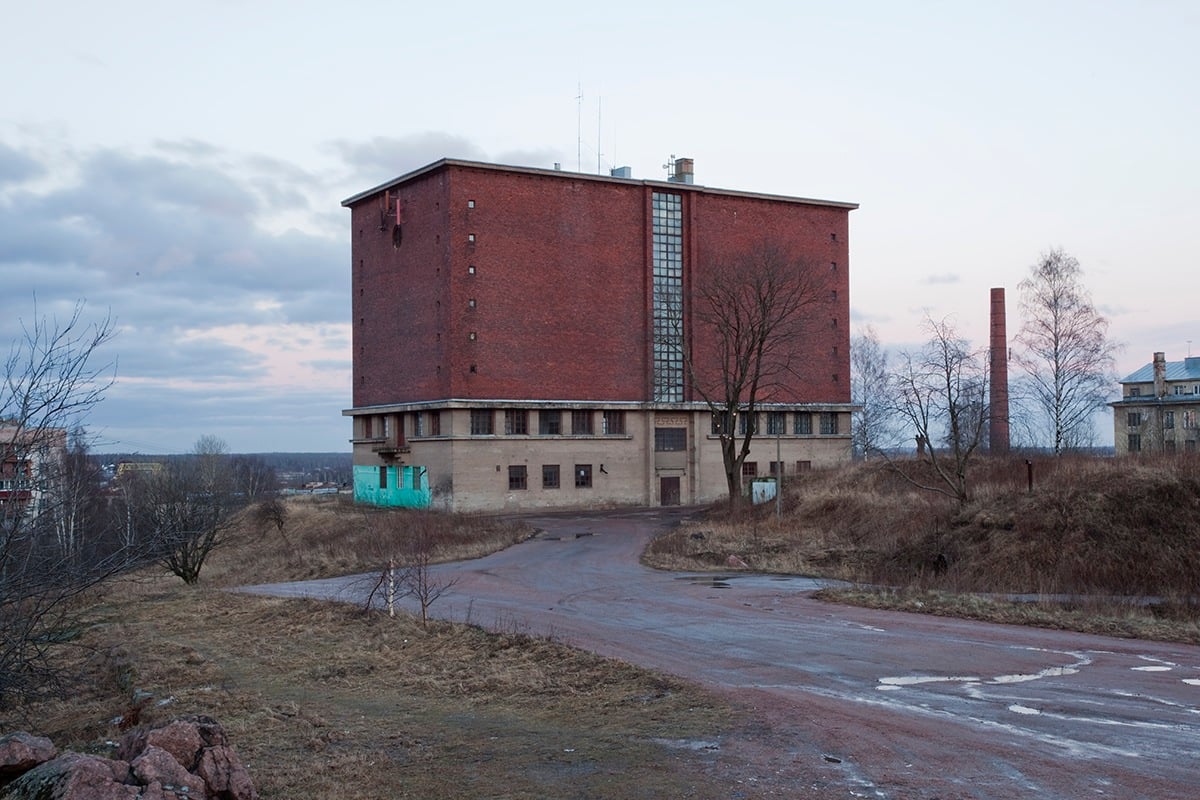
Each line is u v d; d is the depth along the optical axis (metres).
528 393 67.19
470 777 10.56
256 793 9.16
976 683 14.98
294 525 65.38
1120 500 33.28
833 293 79.19
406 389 69.81
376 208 73.44
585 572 35.59
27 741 9.00
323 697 15.98
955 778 9.99
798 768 10.43
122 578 17.89
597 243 70.19
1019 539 32.78
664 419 72.00
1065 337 59.53
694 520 56.44
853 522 43.34
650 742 11.71
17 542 11.73
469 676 16.97
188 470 66.94
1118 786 9.63
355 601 27.62
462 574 35.25
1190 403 95.31
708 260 73.88
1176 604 24.16
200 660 19.69
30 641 12.39
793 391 76.75
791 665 16.78
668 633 20.75
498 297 66.56
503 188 67.06
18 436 11.72
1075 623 20.86
